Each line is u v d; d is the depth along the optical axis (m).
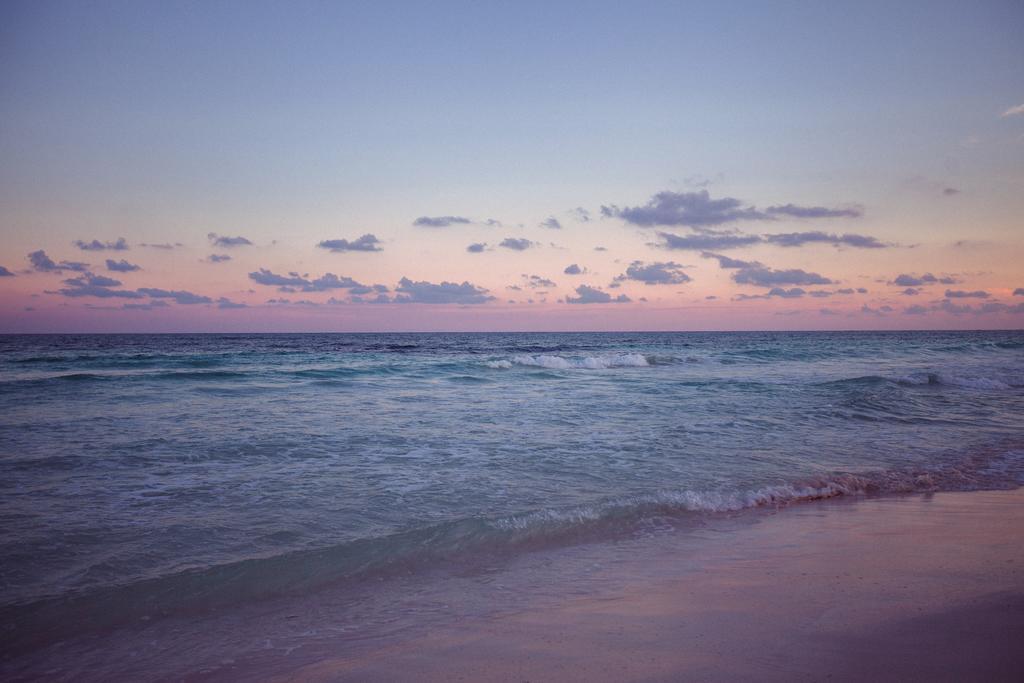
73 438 10.39
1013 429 13.02
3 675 3.63
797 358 36.97
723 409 14.87
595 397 17.23
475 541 5.90
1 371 23.33
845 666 3.43
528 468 8.82
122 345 59.47
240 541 5.80
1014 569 5.15
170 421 12.30
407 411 14.25
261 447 9.96
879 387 19.73
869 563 5.36
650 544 5.99
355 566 5.29
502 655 3.70
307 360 31.45
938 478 8.82
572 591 4.81
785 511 7.18
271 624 4.28
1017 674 3.32
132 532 5.96
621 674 3.40
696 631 3.97
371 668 3.59
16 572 4.99
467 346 60.12
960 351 46.38
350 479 8.08
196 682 3.53
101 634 4.12
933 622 4.04
